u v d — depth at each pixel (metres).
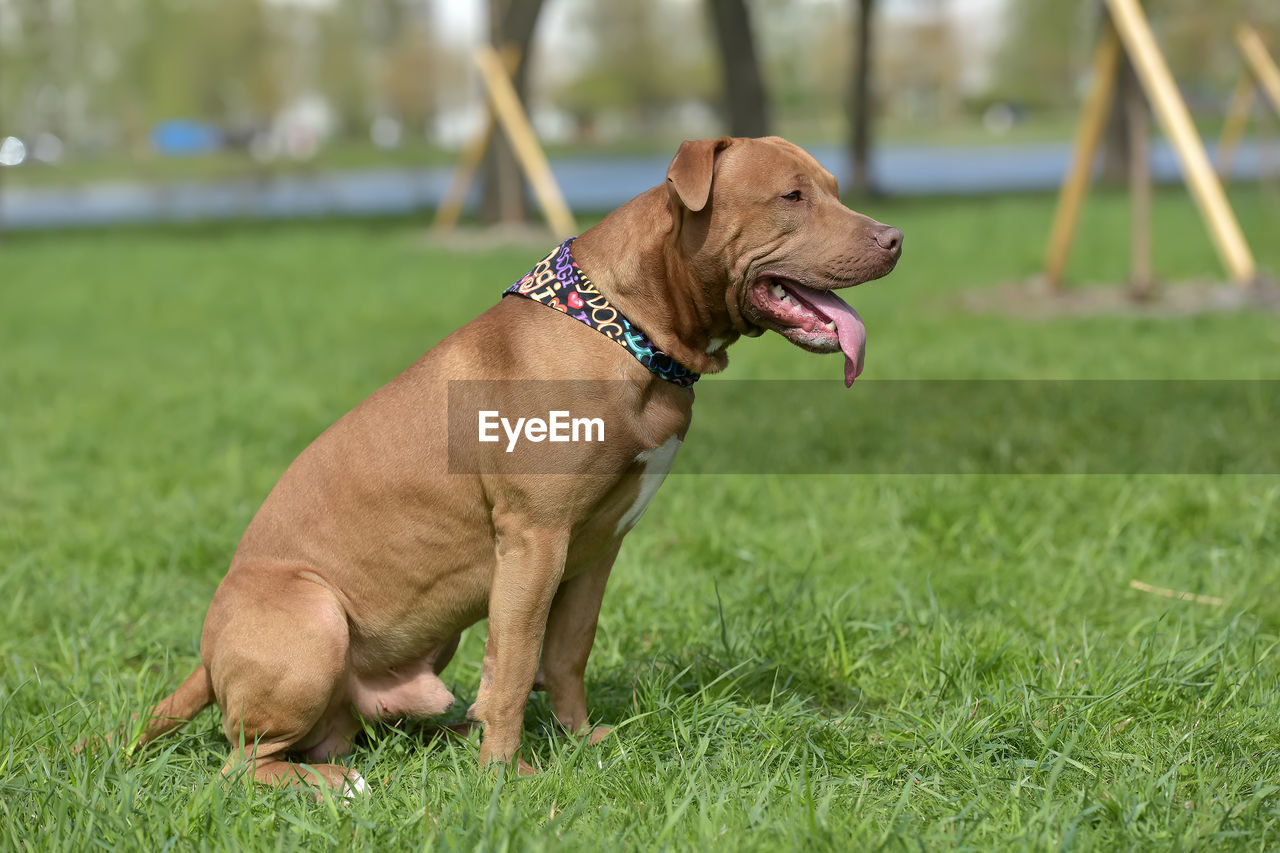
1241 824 2.96
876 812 3.08
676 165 3.27
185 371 9.70
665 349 3.32
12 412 8.43
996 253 15.26
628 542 5.49
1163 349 8.88
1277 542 5.18
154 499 6.29
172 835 2.95
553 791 3.19
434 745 3.58
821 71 86.56
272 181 43.22
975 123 88.31
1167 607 4.55
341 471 3.49
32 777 3.21
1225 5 26.98
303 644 3.31
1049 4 69.44
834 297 3.46
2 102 73.44
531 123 19.30
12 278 15.95
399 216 24.09
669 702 3.72
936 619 4.34
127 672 4.26
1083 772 3.29
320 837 2.96
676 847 2.86
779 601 4.63
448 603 3.53
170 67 75.25
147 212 29.16
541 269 3.49
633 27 88.31
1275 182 23.50
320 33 79.38
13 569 5.10
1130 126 10.96
